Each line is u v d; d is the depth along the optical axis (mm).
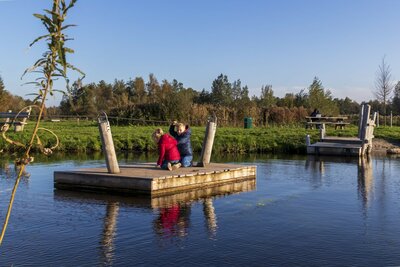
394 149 23047
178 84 65188
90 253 6238
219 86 76438
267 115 39719
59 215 8461
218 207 9320
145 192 10375
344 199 10336
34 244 6641
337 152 21594
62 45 3178
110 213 8641
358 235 7293
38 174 13773
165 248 6492
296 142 23875
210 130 13203
